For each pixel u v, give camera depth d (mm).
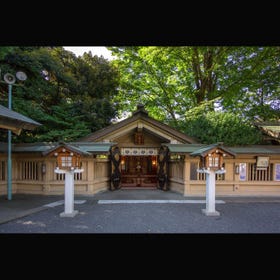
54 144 9383
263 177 9414
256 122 12719
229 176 9344
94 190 9445
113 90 16250
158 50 11484
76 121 12977
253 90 12875
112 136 10375
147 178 12047
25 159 9438
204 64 14148
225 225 5395
